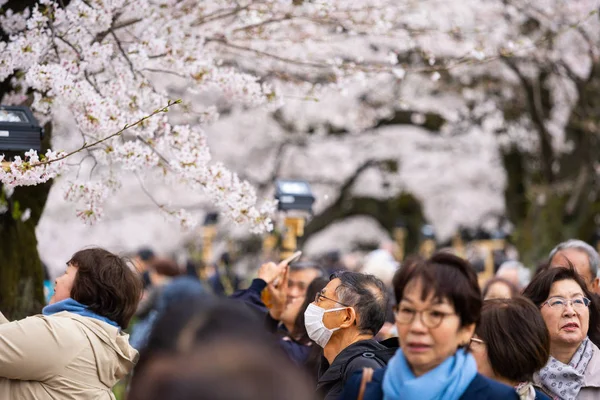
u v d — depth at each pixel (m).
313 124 30.12
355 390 5.24
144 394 3.25
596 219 23.52
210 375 3.21
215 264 24.19
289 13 10.55
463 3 19.08
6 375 6.16
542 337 6.19
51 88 8.16
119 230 32.41
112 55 9.35
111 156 8.26
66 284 6.88
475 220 37.12
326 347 7.20
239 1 10.55
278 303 9.59
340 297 7.09
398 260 31.31
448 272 4.93
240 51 11.78
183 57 9.14
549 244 23.55
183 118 10.39
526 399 6.11
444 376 4.86
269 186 31.33
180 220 8.95
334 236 42.97
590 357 7.19
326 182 33.97
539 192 23.34
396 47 16.44
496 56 11.43
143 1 8.95
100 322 6.64
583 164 23.42
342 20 10.82
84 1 8.82
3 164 7.20
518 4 19.23
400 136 32.53
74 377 6.35
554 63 21.62
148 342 3.37
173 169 8.51
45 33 8.45
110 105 8.21
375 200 37.69
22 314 9.70
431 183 35.50
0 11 8.98
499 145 29.41
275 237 25.30
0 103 9.23
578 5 18.73
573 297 7.19
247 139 29.80
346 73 10.68
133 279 6.98
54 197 24.03
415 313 4.90
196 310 3.40
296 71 13.43
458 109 27.84
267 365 3.26
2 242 9.55
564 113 26.11
